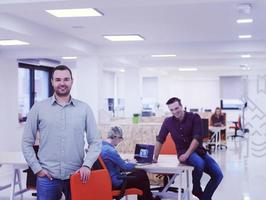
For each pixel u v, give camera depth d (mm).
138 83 11266
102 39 7340
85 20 5609
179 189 4262
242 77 16969
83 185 2844
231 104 17328
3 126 8586
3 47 8086
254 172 7945
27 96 10242
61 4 3836
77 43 7227
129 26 6098
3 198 5855
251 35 6961
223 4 4703
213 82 18344
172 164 4359
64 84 2777
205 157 4641
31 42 6320
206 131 10164
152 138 6164
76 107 2861
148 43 7883
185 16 5395
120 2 3764
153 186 5734
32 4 3836
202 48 7711
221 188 6492
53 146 2799
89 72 8172
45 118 2793
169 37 7148
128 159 4648
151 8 4887
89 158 2814
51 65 10672
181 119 4543
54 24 5887
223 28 6293
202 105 18484
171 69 13750
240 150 11594
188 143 4539
